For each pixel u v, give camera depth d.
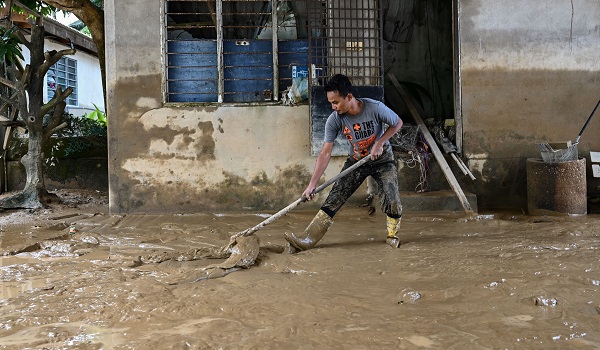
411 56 10.38
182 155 8.23
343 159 8.27
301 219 7.48
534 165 7.64
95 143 10.59
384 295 4.01
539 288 4.01
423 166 8.22
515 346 3.04
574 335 3.18
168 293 4.10
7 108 9.55
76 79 17.12
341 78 5.15
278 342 3.15
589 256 4.95
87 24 10.38
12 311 3.73
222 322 3.49
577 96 8.41
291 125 8.27
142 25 8.12
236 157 8.27
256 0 8.28
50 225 7.03
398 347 3.07
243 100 8.41
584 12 8.34
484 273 4.46
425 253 5.25
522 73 8.36
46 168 10.55
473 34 8.30
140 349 3.07
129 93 8.16
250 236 5.15
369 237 6.12
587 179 8.46
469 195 7.78
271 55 8.39
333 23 8.24
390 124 5.32
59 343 3.19
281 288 4.20
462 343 3.09
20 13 10.91
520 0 8.30
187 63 8.32
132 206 8.24
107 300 3.93
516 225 6.74
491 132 8.38
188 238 6.30
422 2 10.35
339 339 3.19
